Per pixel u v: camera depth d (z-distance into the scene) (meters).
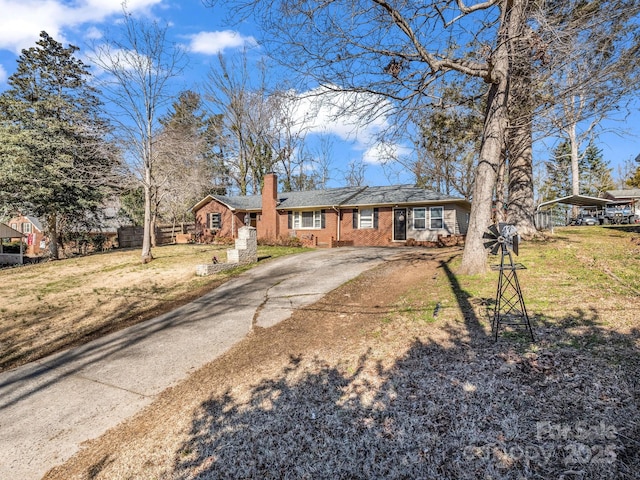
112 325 7.21
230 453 2.91
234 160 29.97
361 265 10.48
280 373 4.20
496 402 3.03
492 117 7.42
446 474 2.39
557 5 6.32
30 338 6.79
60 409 4.02
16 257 20.84
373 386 3.59
